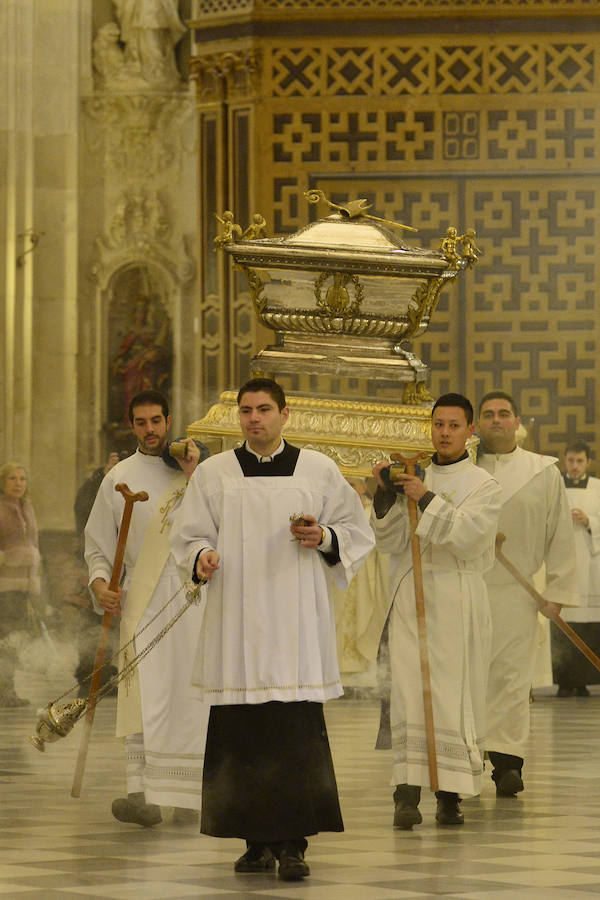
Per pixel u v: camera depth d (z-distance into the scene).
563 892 7.57
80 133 30.89
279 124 24.17
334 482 9.00
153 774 10.10
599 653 20.27
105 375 31.06
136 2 30.56
